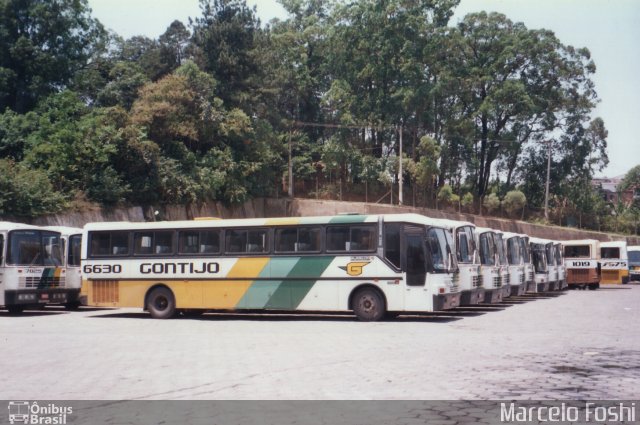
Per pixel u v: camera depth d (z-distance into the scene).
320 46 65.62
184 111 44.91
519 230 66.50
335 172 61.25
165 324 20.20
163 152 43.81
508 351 13.06
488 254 25.70
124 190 39.06
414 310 19.64
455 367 11.13
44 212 33.53
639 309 25.16
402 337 15.73
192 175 44.22
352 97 61.09
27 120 39.94
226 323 20.48
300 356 12.55
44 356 12.95
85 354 13.19
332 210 55.53
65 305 27.98
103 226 23.17
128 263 22.67
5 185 32.28
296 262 20.86
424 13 62.53
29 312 25.95
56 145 37.19
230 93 50.97
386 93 62.09
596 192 83.94
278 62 61.81
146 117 42.34
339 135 60.44
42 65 43.62
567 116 71.38
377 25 61.44
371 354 12.75
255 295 21.17
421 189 62.78
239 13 53.78
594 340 14.90
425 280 19.59
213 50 51.66
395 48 60.50
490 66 65.69
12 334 17.09
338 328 18.31
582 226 76.00
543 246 34.94
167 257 22.28
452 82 62.41
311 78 63.91
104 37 50.41
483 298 24.42
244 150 50.66
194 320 21.70
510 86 63.28
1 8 42.53
